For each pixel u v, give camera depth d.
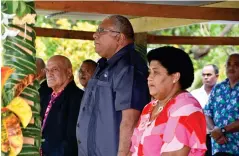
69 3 5.97
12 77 2.64
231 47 16.70
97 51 5.02
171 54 3.91
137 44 8.91
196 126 3.69
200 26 16.73
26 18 2.65
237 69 7.24
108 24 4.97
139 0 6.75
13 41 2.65
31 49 2.69
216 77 9.48
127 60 4.90
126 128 4.71
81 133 5.04
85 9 6.00
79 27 14.26
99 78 5.00
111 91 4.86
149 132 3.86
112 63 4.94
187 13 6.38
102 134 4.89
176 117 3.72
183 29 16.75
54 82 6.23
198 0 6.83
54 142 6.07
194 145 3.67
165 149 3.73
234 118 7.22
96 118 4.93
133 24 9.02
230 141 7.02
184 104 3.77
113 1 6.24
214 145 7.23
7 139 2.58
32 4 2.69
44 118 6.26
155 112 3.99
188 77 3.95
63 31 8.93
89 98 5.03
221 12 6.50
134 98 4.74
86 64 7.54
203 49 16.77
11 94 2.62
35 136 2.69
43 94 6.68
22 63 2.65
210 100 7.54
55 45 14.54
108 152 4.86
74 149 6.01
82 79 7.54
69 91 6.17
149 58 4.00
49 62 6.30
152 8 6.23
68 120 6.04
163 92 3.92
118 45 4.98
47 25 15.14
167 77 3.92
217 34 16.67
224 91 7.38
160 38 9.37
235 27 16.55
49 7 5.93
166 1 6.94
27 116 2.61
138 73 4.85
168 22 8.55
